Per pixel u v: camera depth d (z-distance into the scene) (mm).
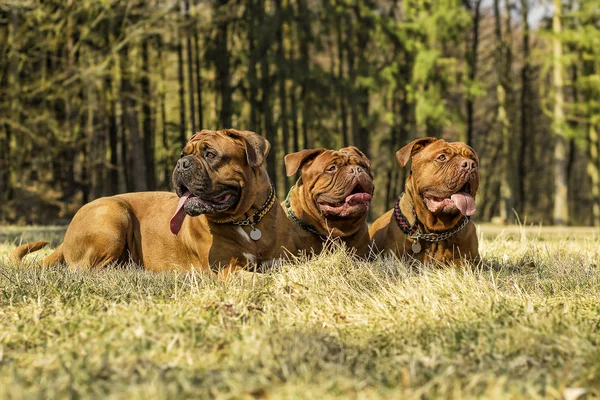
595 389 3023
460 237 6262
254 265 5820
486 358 3436
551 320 4004
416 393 2920
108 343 3611
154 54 29031
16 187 24391
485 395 2920
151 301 4566
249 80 28484
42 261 6727
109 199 6547
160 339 3721
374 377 3201
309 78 28688
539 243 8359
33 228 15305
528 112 37844
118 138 28484
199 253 6004
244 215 5766
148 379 3068
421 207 6184
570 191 41688
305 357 3406
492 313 4238
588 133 33125
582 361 3326
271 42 28312
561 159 29828
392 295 4770
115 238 6289
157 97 28953
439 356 3504
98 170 26719
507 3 33375
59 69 23266
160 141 35156
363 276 5281
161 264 6422
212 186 5418
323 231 6555
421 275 5383
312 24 29094
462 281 5035
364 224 6762
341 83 29141
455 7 28734
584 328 3928
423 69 28594
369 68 30281
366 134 33438
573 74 33250
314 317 4445
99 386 3004
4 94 22688
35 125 23297
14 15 22234
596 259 7207
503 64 33594
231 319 4230
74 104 24641
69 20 23156
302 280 5137
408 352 3570
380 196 41312
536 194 41406
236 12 28062
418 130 37406
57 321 4121
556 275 5621
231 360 3396
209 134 5637
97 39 23172
